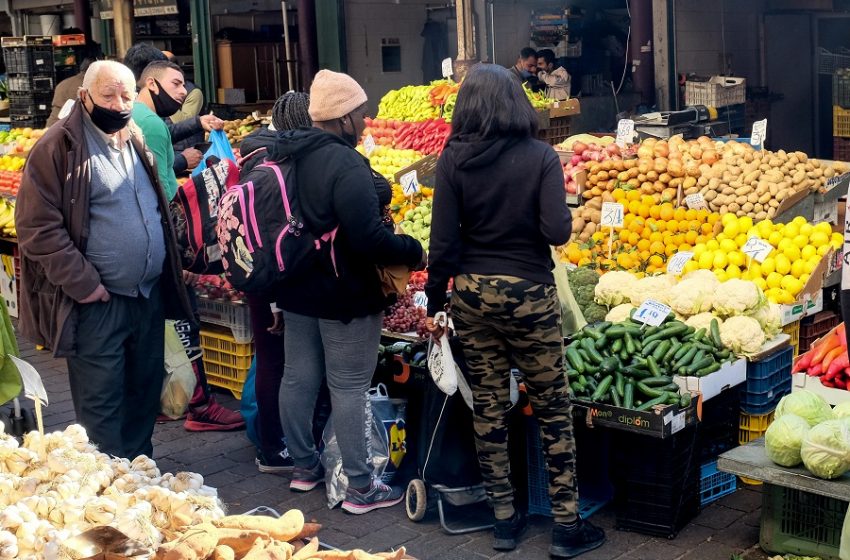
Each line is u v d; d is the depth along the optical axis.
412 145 8.77
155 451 5.84
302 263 4.52
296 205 4.47
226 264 4.58
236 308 6.37
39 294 4.46
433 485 4.65
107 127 4.37
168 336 5.80
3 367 4.73
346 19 13.55
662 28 12.18
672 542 4.48
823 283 5.78
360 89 4.68
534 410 4.30
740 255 5.91
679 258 6.10
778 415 4.23
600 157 7.34
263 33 14.41
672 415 4.34
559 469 4.29
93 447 3.29
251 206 4.47
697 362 4.68
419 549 4.50
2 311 4.66
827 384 4.70
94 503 2.77
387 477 5.04
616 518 4.62
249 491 5.23
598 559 4.32
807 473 4.02
